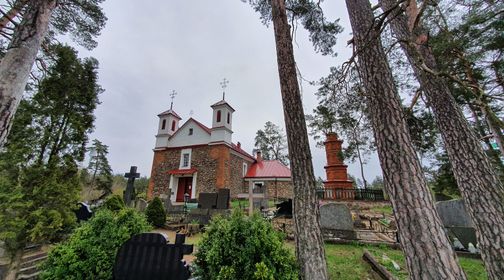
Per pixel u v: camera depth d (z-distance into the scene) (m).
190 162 18.92
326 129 18.72
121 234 3.48
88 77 5.28
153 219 9.07
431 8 4.62
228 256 2.98
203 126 20.02
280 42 4.80
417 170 2.66
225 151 18.38
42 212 3.77
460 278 2.10
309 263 3.15
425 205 2.46
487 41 4.48
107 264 3.16
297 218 3.52
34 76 4.50
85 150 4.84
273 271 2.84
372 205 13.24
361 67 3.55
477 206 3.80
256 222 3.32
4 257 3.77
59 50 4.93
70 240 3.31
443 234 2.34
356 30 3.80
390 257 4.70
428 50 4.66
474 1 4.32
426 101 4.79
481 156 4.06
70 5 5.42
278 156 36.69
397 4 2.88
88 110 5.18
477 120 7.93
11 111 3.01
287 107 4.28
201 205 10.73
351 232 6.11
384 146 2.92
